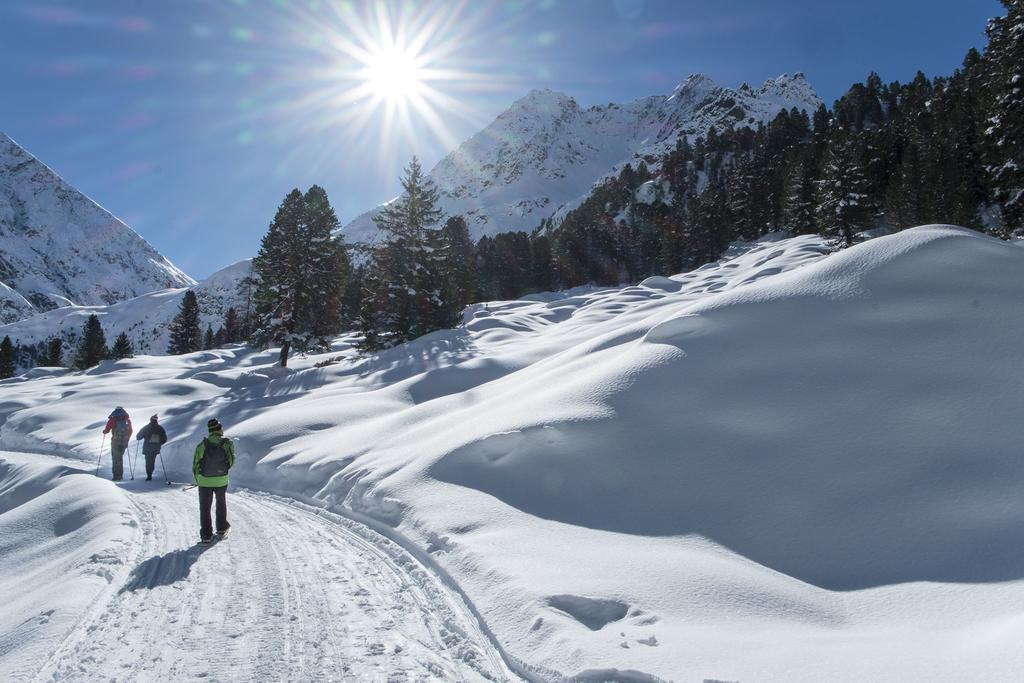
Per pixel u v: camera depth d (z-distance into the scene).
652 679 4.05
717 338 10.69
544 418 9.72
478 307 64.88
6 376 82.12
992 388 7.70
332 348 57.06
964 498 6.25
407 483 9.62
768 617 5.14
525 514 7.84
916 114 88.19
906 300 10.05
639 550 6.55
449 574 6.72
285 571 7.34
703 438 8.42
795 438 7.92
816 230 73.12
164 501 12.09
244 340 78.75
